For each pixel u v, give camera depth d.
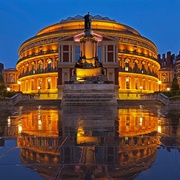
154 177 4.66
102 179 4.54
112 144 7.81
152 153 6.59
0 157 6.23
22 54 97.69
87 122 14.20
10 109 32.16
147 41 91.50
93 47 44.56
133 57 84.38
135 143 7.99
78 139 8.72
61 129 11.36
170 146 7.53
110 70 69.81
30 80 85.12
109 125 12.78
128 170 5.08
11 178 4.63
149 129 11.38
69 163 5.62
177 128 11.79
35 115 20.55
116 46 70.50
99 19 90.44
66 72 69.50
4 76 120.69
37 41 87.12
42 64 83.50
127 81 80.31
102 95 35.56
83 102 35.41
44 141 8.40
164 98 45.38
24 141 8.45
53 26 89.88
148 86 87.69
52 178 4.61
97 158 6.05
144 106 39.31
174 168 5.23
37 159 6.02
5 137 9.29
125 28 90.81
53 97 75.94
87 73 41.22
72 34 73.56
